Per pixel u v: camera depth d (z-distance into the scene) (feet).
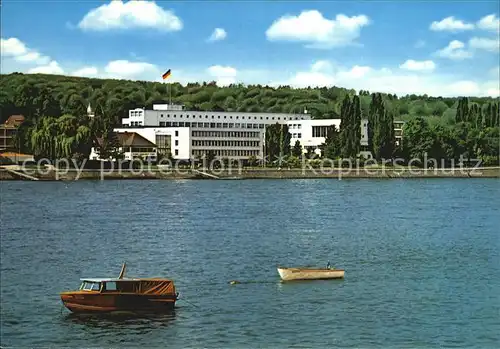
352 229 523.29
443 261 390.83
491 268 370.94
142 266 373.40
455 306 296.30
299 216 605.73
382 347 251.19
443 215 625.41
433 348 248.52
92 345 252.62
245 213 626.64
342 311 289.12
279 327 270.46
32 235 483.51
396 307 295.07
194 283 335.06
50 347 249.96
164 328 269.03
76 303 284.20
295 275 339.57
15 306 294.66
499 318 280.72
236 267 371.35
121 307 287.07
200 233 493.36
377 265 379.14
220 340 257.55
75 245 439.63
